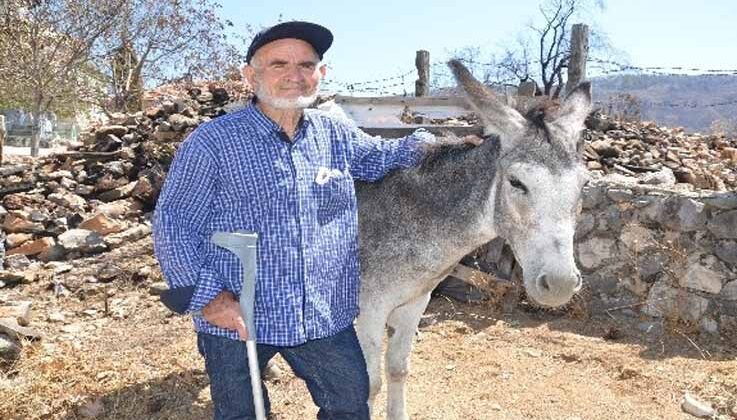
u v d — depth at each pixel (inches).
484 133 130.0
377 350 131.1
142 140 354.3
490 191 122.5
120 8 693.9
